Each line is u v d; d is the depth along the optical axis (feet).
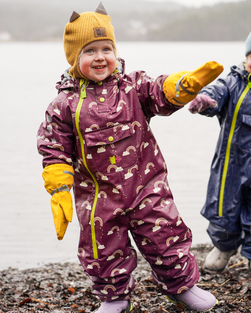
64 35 10.09
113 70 9.87
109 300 10.09
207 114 11.82
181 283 10.02
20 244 18.45
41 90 82.94
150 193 9.84
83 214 10.04
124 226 9.91
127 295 10.21
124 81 9.90
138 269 14.83
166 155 33.88
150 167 10.00
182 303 10.55
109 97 9.78
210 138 40.60
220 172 12.36
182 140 39.68
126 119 9.67
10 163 31.78
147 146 10.01
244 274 13.28
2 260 16.76
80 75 9.89
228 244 12.97
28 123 49.52
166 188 10.08
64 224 9.64
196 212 21.62
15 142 39.09
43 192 25.52
